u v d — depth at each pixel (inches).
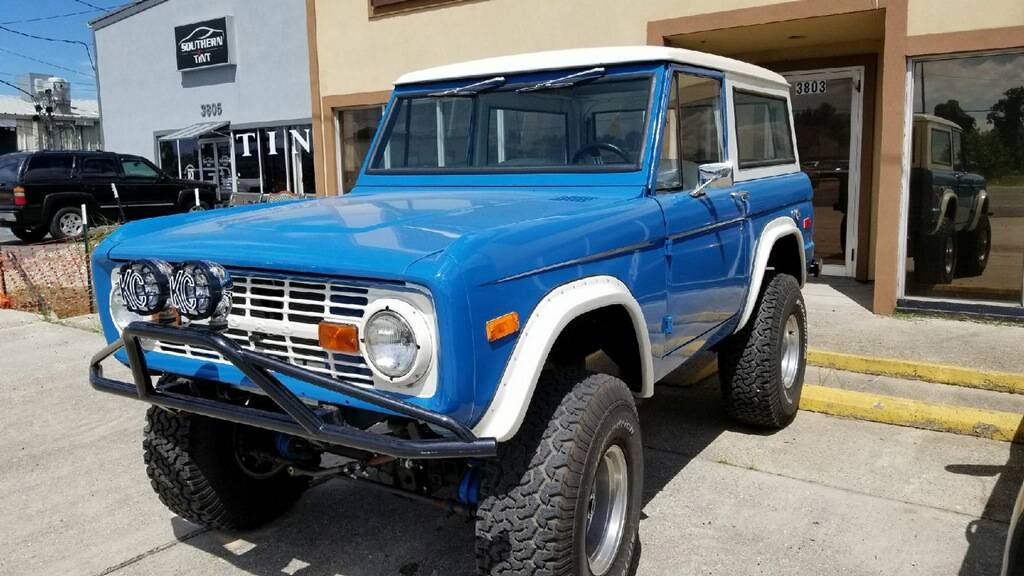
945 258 293.3
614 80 148.6
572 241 114.6
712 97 164.2
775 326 184.9
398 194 158.2
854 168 371.2
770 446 186.9
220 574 140.7
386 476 126.0
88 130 1330.0
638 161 142.0
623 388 121.4
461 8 406.3
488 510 109.5
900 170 292.2
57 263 456.1
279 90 700.0
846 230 379.2
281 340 107.7
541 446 109.5
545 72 155.6
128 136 845.2
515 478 108.7
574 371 119.6
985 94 280.4
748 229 174.6
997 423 185.9
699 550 140.9
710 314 159.6
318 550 147.9
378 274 97.2
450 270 95.4
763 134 191.2
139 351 111.9
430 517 159.6
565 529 107.9
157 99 804.6
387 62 442.0
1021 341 256.8
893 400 202.2
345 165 484.1
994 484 163.6
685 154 152.9
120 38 821.9
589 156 148.6
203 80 757.9
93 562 146.1
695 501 159.6
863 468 173.2
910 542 142.0
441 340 95.3
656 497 161.6
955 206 289.0
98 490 177.5
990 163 283.3
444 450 95.0
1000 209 281.4
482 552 110.6
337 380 100.7
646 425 202.7
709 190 157.6
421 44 425.7
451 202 138.2
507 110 158.4
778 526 148.9
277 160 717.3
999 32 270.7
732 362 186.5
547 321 107.0
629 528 127.1
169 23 770.8
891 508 154.7
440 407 96.2
